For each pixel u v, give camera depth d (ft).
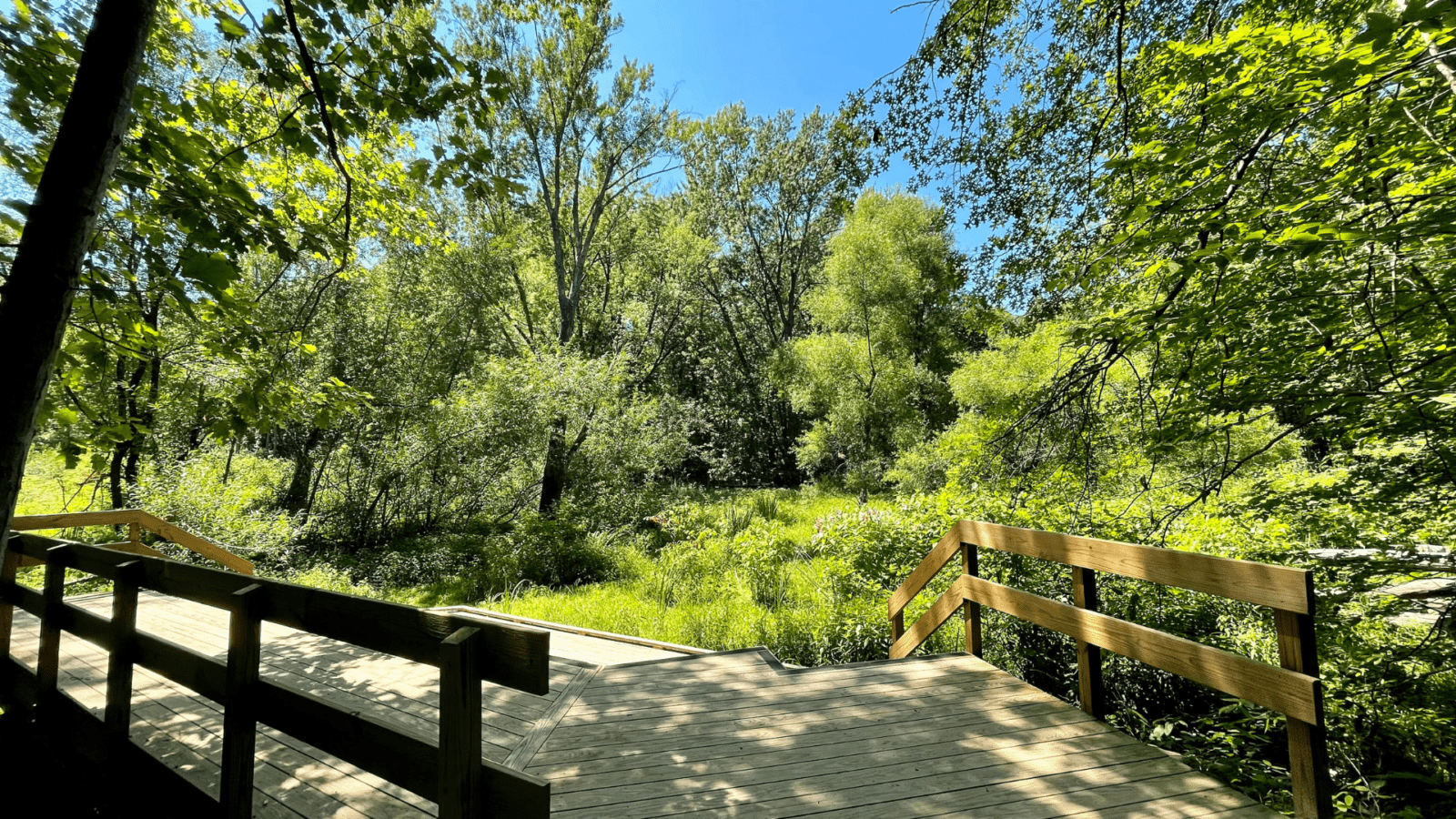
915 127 19.77
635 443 50.31
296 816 7.34
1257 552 15.42
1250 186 12.82
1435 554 13.16
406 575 37.24
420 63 10.69
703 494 65.46
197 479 30.50
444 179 11.83
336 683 12.05
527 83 50.78
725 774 8.17
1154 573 8.30
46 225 5.75
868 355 62.49
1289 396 12.96
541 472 51.03
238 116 12.71
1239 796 7.47
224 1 11.24
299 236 11.58
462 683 4.79
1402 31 8.77
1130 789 7.68
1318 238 10.04
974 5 17.01
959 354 66.03
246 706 6.79
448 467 45.70
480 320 55.36
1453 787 11.70
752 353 93.81
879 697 10.57
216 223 9.82
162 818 7.62
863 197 66.80
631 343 72.79
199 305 11.32
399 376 48.70
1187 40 15.84
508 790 4.66
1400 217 10.85
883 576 20.93
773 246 96.02
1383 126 10.67
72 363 10.43
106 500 30.66
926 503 22.40
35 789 9.16
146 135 9.42
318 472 43.47
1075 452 17.21
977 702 10.32
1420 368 11.02
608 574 35.78
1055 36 19.94
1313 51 10.43
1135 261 14.15
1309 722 6.41
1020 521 18.30
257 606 6.97
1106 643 9.19
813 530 44.52
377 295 48.57
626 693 10.92
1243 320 12.85
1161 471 20.17
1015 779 7.95
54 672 9.86
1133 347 13.85
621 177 59.11
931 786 7.80
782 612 23.61
